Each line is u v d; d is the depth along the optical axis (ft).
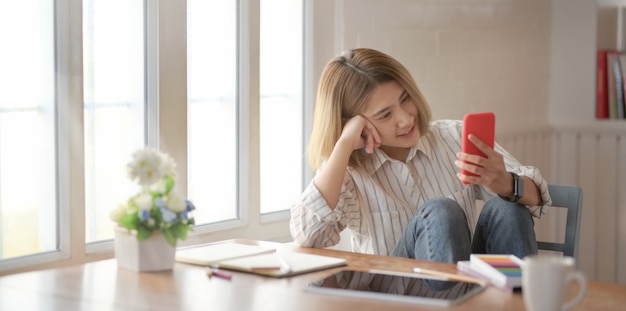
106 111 8.14
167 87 8.50
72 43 7.62
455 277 5.81
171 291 5.55
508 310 5.01
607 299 5.32
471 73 11.89
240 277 5.92
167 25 8.46
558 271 4.58
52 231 7.69
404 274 5.94
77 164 7.71
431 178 8.16
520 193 7.41
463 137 7.24
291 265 6.19
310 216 7.31
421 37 11.02
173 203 6.13
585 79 13.69
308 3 10.14
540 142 13.44
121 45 8.20
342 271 6.08
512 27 12.78
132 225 6.06
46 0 7.51
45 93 7.57
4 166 7.35
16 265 7.33
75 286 5.71
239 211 9.57
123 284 5.74
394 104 7.73
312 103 10.30
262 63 9.86
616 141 13.21
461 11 11.63
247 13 9.37
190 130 9.04
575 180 13.60
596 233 13.46
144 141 8.43
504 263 5.83
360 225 7.95
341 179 7.45
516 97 12.99
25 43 7.41
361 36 10.34
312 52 10.22
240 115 9.46
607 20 13.92
